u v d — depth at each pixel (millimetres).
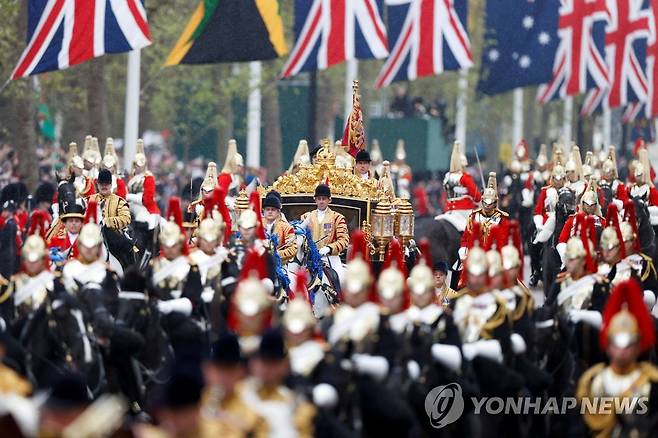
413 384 43781
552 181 90188
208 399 35344
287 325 41062
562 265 84125
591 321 51594
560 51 139000
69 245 69625
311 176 75062
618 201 87938
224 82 159750
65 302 48938
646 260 61375
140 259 77750
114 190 80188
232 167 86750
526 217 111938
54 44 94562
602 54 139500
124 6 94438
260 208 67875
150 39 94812
